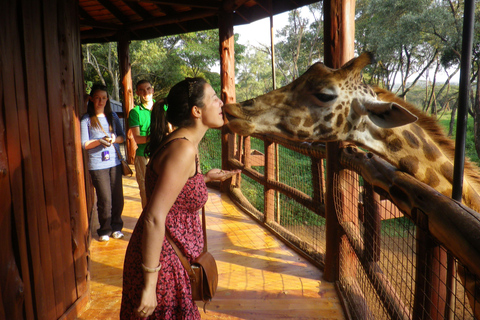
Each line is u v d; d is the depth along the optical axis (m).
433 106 25.75
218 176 2.27
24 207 2.11
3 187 1.90
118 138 4.44
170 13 7.24
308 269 3.63
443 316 1.38
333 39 2.98
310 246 3.97
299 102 2.32
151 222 1.53
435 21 21.03
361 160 2.50
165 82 37.47
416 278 1.50
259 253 4.05
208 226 4.95
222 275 3.52
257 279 3.43
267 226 4.79
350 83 2.31
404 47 24.75
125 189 7.14
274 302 3.02
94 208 5.98
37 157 2.24
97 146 4.25
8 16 1.99
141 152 4.25
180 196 1.69
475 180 2.62
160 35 8.52
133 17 8.09
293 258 3.91
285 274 3.53
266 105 2.33
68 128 2.69
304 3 5.40
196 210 1.78
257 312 2.87
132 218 5.38
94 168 4.27
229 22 6.33
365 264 2.46
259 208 7.23
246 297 3.10
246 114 2.33
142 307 1.56
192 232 1.78
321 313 2.85
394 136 2.40
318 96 2.27
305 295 3.12
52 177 2.43
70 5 3.13
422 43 25.44
